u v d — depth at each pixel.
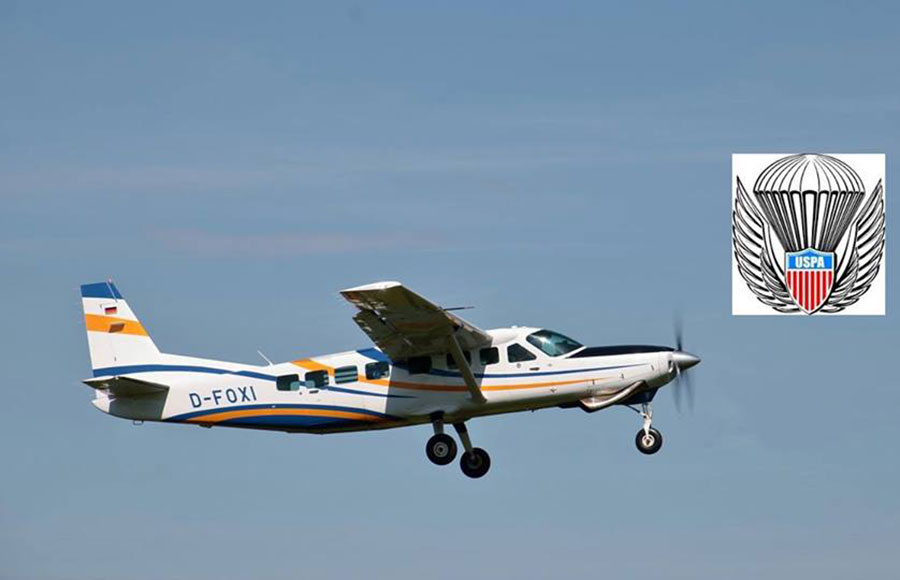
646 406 98.25
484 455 99.38
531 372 96.88
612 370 96.62
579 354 97.50
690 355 97.31
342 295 87.81
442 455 98.31
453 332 94.38
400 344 95.62
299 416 99.38
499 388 96.75
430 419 97.88
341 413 98.62
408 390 97.62
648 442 97.38
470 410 97.25
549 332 98.75
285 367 100.44
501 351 97.50
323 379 99.31
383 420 98.12
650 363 96.62
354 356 99.44
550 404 98.06
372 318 91.56
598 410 96.75
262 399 100.31
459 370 97.06
